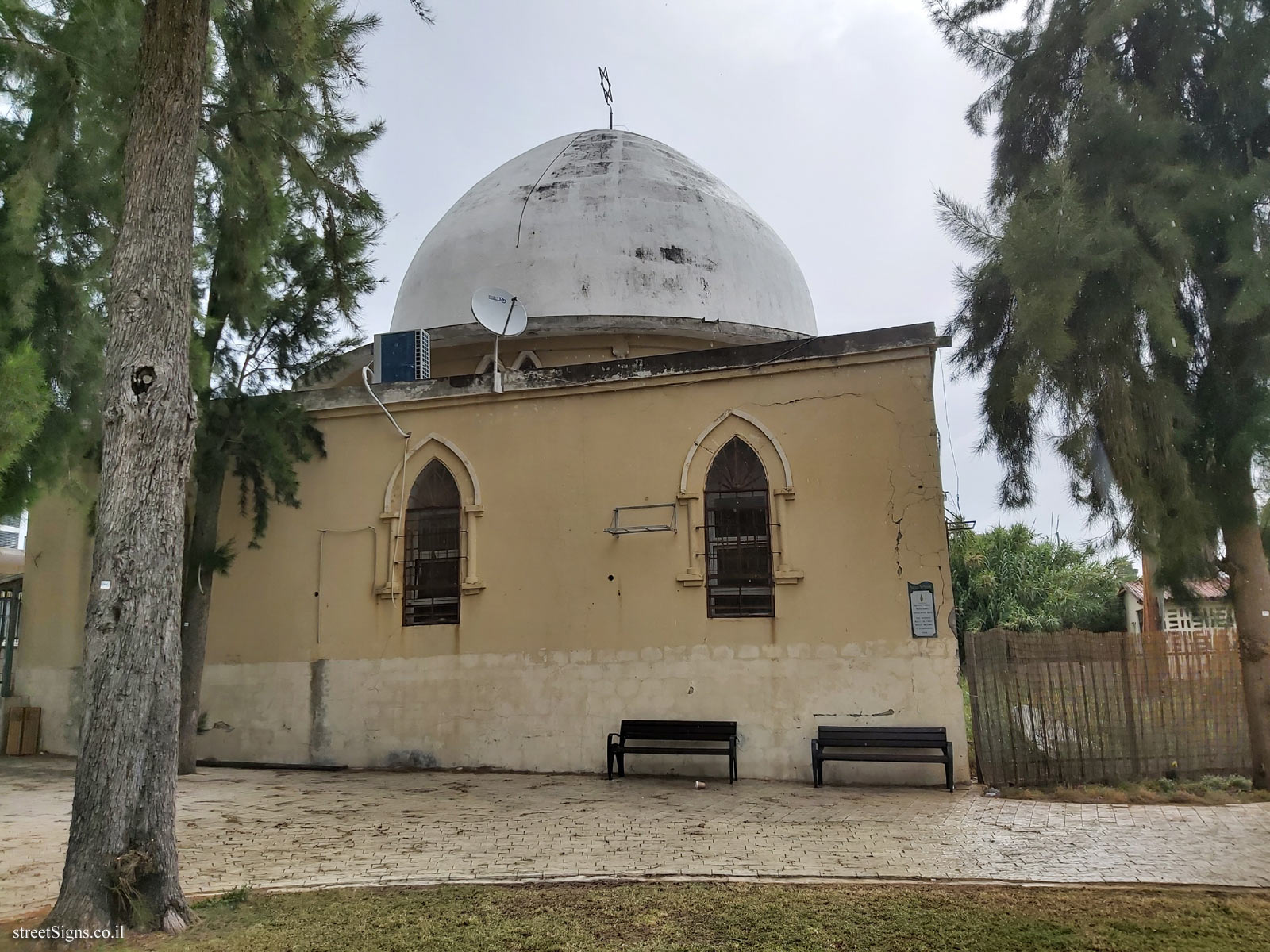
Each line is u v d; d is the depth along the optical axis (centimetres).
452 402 1284
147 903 556
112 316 615
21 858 736
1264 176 938
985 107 1162
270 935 546
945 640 1056
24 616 1551
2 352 661
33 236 751
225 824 857
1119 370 962
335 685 1266
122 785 561
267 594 1319
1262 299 912
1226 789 977
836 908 587
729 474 1174
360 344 1289
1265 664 1005
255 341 1233
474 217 1602
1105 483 991
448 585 1257
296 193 1016
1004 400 1113
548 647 1188
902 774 1047
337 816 898
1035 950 512
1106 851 730
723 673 1119
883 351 1122
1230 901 598
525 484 1238
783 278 1634
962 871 675
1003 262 963
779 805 930
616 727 1146
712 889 638
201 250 1077
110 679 570
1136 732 1023
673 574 1159
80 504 927
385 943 534
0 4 769
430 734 1215
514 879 666
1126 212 980
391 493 1288
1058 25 1080
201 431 1162
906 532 1085
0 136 793
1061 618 2827
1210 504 997
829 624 1092
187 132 651
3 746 1479
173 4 655
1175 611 1934
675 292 1477
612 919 573
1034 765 1023
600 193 1556
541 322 1419
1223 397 1006
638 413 1211
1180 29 1011
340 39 893
